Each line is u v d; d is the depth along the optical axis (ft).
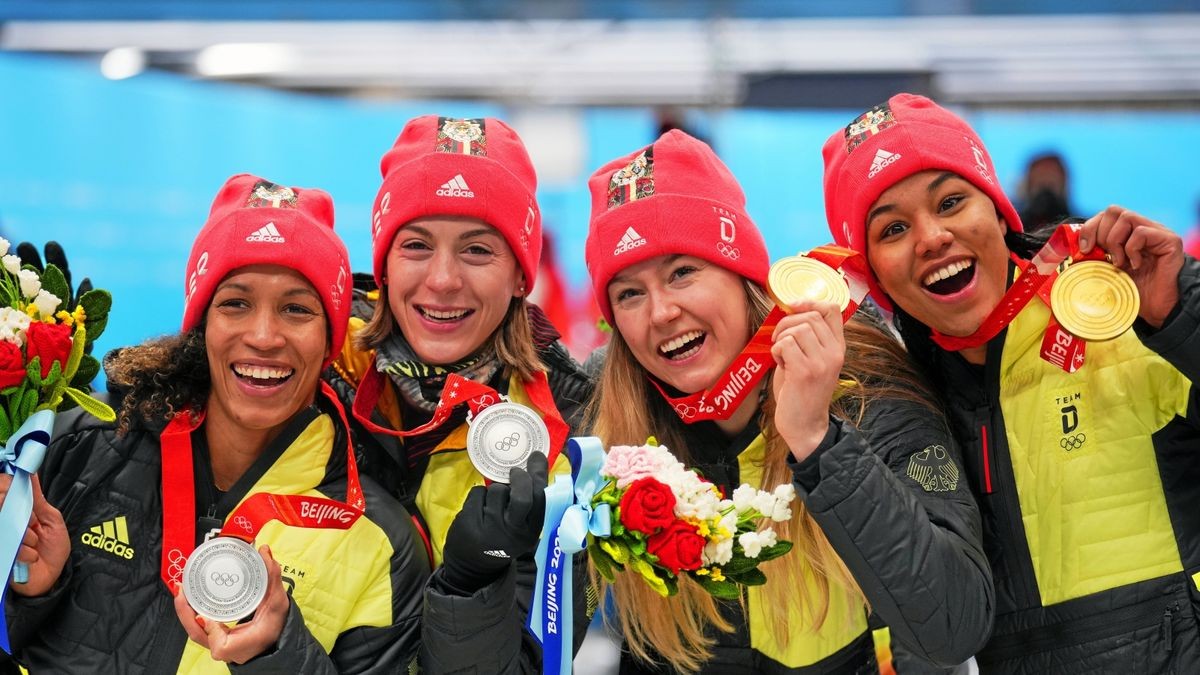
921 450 15.56
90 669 15.67
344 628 15.83
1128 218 14.96
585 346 36.06
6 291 15.66
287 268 16.31
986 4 32.91
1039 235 17.56
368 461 17.61
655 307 16.60
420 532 17.11
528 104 35.91
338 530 16.12
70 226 35.58
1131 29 33.58
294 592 15.76
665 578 14.32
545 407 17.81
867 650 16.94
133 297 36.09
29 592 15.57
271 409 16.22
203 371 16.67
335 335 16.94
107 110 35.70
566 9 33.65
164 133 36.11
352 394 18.79
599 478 14.57
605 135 35.91
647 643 17.43
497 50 35.53
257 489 16.43
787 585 16.35
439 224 17.75
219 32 35.32
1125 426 16.17
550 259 35.96
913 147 16.39
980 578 14.43
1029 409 16.55
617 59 35.29
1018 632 16.40
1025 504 16.42
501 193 17.95
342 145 36.83
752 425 16.98
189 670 15.61
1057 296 15.17
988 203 16.55
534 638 16.05
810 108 34.76
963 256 16.30
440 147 18.17
